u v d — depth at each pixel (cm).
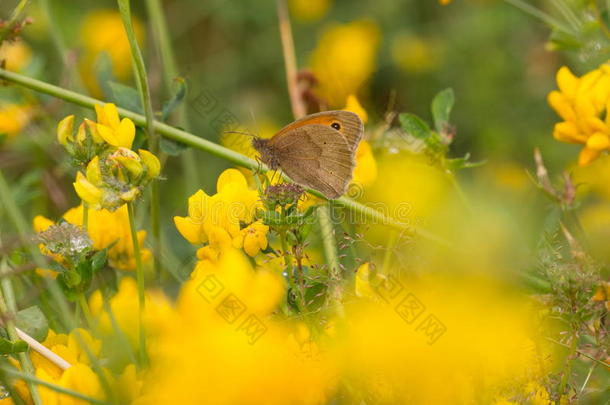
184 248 158
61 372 150
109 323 151
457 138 177
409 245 150
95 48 179
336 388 147
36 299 154
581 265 150
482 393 147
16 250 153
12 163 164
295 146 154
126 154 149
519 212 157
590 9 159
